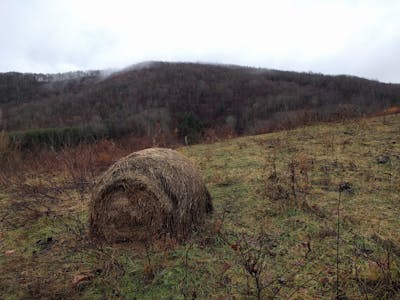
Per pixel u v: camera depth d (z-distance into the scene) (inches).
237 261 116.6
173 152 158.6
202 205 150.6
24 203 201.5
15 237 156.5
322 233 129.2
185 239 133.4
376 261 103.3
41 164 304.5
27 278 119.7
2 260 134.9
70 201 200.8
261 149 283.1
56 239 148.9
